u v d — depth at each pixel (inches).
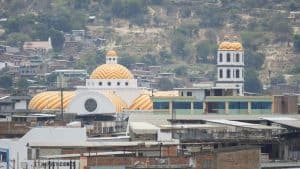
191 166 7760.8
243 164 7785.4
